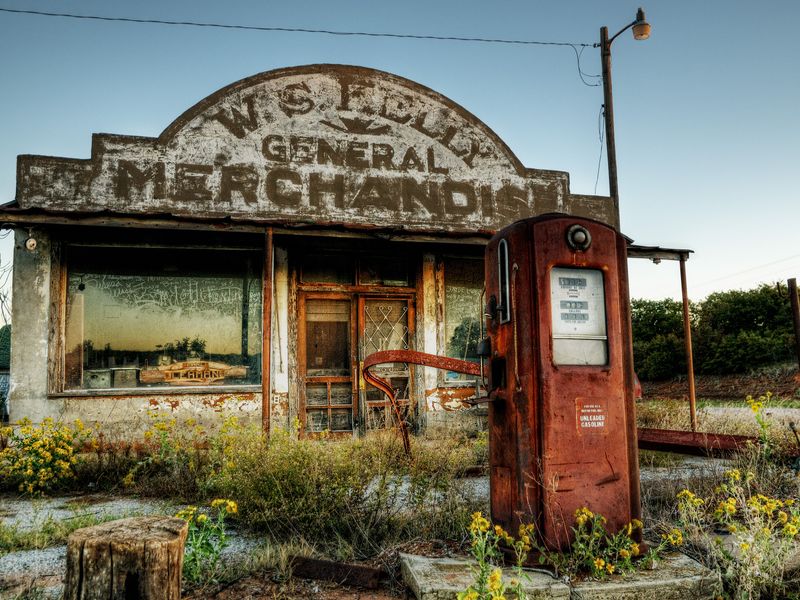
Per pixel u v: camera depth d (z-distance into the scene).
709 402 17.75
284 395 10.30
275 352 10.37
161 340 10.04
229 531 5.29
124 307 9.96
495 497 4.21
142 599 2.71
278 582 4.02
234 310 10.38
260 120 10.97
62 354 9.55
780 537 4.23
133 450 8.80
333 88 11.40
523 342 4.00
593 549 3.76
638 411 12.54
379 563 4.28
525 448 3.92
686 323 10.77
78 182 10.00
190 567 3.96
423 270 11.23
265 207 10.77
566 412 3.94
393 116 11.65
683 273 10.98
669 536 3.98
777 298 25.66
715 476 5.72
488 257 4.45
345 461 5.69
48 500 6.76
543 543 3.82
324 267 10.99
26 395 9.28
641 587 3.52
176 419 9.75
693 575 3.65
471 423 11.04
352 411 10.72
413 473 6.18
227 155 10.73
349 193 11.20
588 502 3.90
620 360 4.12
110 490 7.14
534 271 4.03
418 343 11.08
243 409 10.08
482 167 12.00
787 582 3.67
